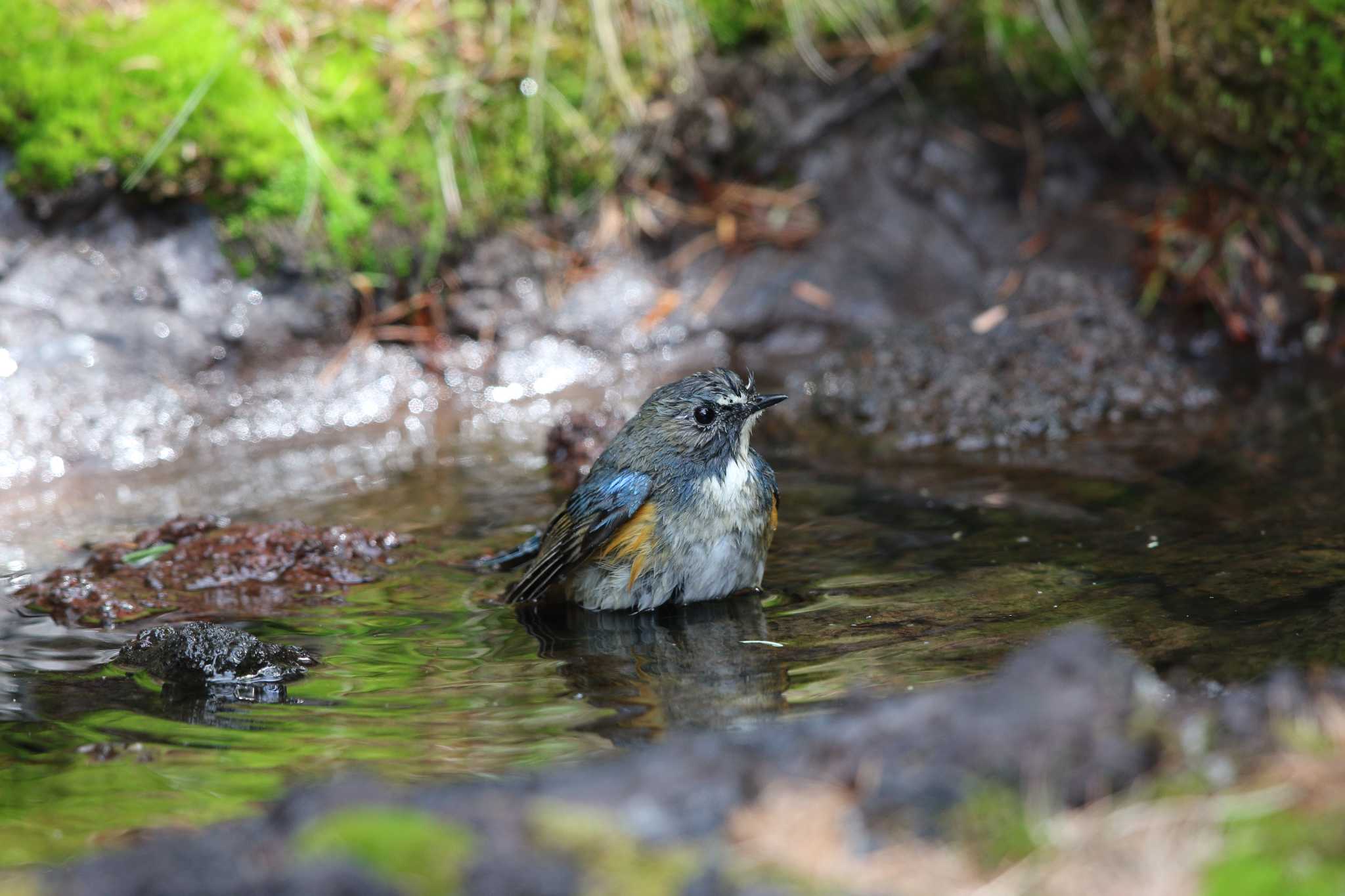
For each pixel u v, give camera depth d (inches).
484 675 302.2
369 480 464.1
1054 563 352.5
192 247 540.1
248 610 350.6
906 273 606.2
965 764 195.2
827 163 632.4
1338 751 195.2
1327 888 167.6
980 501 411.8
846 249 613.9
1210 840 178.2
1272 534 359.9
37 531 418.9
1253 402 502.3
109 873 177.5
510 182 588.1
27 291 514.9
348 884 167.3
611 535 353.7
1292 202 583.5
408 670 306.7
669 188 625.3
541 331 581.9
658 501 352.5
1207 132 580.7
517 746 254.2
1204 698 231.8
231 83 539.2
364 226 559.5
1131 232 604.7
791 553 378.9
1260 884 169.3
